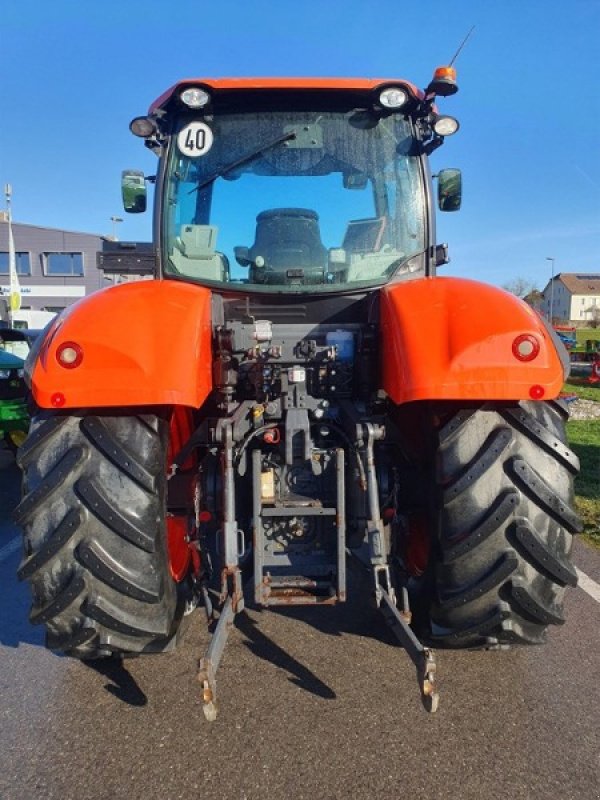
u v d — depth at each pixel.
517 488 2.40
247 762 2.39
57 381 2.28
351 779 2.30
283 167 3.31
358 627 3.42
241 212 3.31
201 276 3.29
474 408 2.47
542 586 2.45
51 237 41.56
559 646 3.24
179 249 3.30
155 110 3.23
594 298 86.25
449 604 2.47
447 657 3.13
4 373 7.61
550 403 2.58
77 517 2.32
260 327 2.92
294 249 3.29
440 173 3.76
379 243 3.31
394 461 3.12
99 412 2.42
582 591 3.93
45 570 2.37
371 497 2.70
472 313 2.48
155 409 2.46
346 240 3.31
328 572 2.80
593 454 7.90
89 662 3.11
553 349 2.45
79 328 2.36
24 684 2.93
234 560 2.64
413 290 2.74
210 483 3.01
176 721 2.64
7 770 2.37
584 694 2.82
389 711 2.69
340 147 3.31
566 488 2.42
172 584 2.58
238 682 2.91
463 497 2.40
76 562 2.37
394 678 2.94
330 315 3.28
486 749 2.46
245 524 2.98
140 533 2.32
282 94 3.25
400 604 2.78
